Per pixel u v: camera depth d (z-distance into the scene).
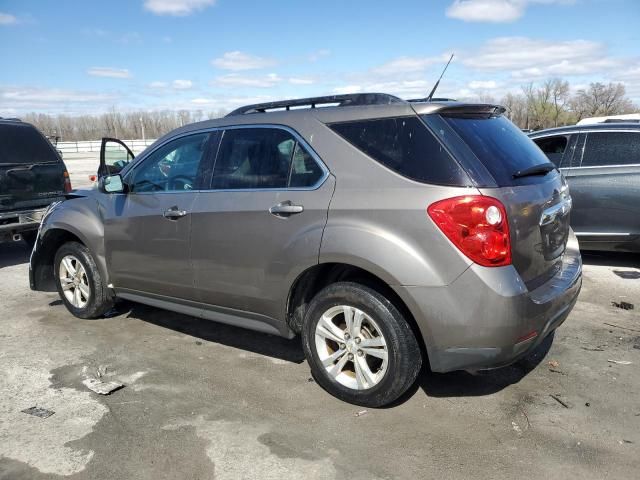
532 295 3.09
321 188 3.40
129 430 3.23
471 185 2.94
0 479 2.80
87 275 4.97
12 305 5.74
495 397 3.53
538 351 4.22
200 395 3.65
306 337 3.59
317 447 3.03
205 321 5.11
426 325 3.03
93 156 42.59
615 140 6.36
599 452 2.93
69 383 3.86
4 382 3.89
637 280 6.04
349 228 3.21
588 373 3.84
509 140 3.46
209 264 3.97
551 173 3.71
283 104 3.88
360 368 3.36
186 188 4.19
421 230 3.00
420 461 2.89
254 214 3.67
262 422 3.30
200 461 2.92
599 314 5.02
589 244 6.53
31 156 7.84
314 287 3.69
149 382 3.86
